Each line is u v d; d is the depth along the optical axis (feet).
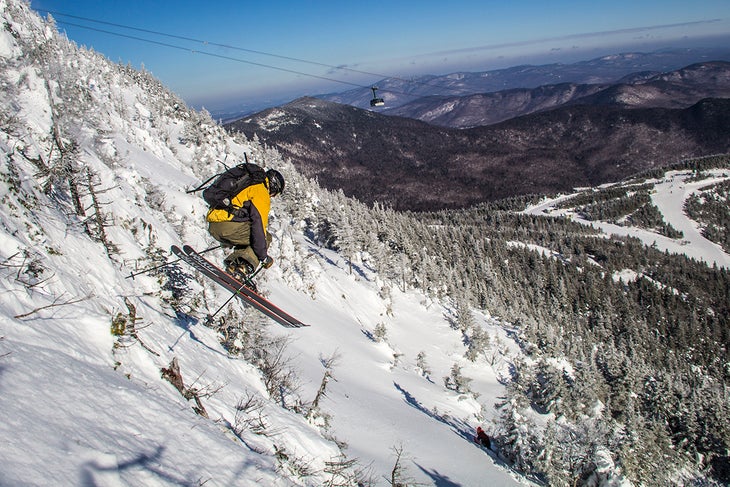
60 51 97.55
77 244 30.58
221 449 17.19
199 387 25.76
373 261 255.29
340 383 93.25
